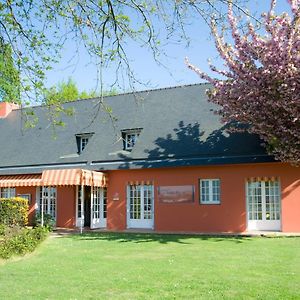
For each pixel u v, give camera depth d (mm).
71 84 33938
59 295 9352
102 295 9320
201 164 24141
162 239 20391
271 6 18297
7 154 32312
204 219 24328
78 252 15953
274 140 20984
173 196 25250
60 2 7984
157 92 30438
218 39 20062
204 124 26484
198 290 9625
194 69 21875
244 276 11141
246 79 19828
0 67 8578
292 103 18812
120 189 26953
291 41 18344
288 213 22688
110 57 8211
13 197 30094
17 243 14828
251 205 23922
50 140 31594
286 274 11352
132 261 13781
